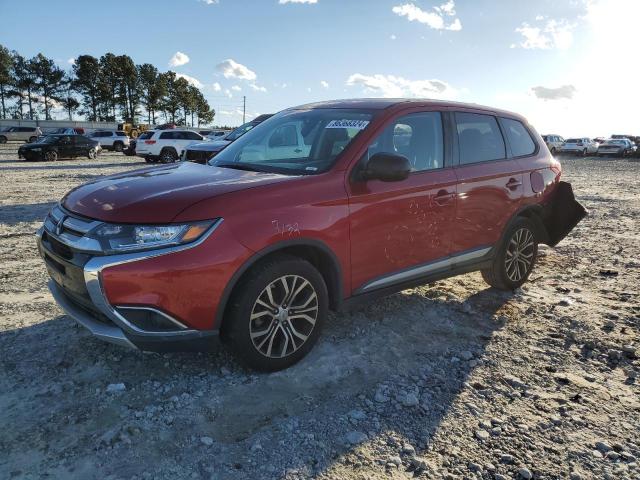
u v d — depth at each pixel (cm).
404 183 371
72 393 296
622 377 336
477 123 450
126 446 253
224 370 325
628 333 401
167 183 322
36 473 233
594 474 244
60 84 9306
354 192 342
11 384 303
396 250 372
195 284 280
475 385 320
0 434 258
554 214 522
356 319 414
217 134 2647
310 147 377
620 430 279
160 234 275
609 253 657
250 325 305
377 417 283
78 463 241
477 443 264
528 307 455
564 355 364
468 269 440
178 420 275
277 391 306
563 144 4456
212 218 286
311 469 241
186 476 235
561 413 293
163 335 282
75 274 286
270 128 429
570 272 569
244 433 266
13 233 723
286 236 307
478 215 431
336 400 298
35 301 438
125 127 5200
